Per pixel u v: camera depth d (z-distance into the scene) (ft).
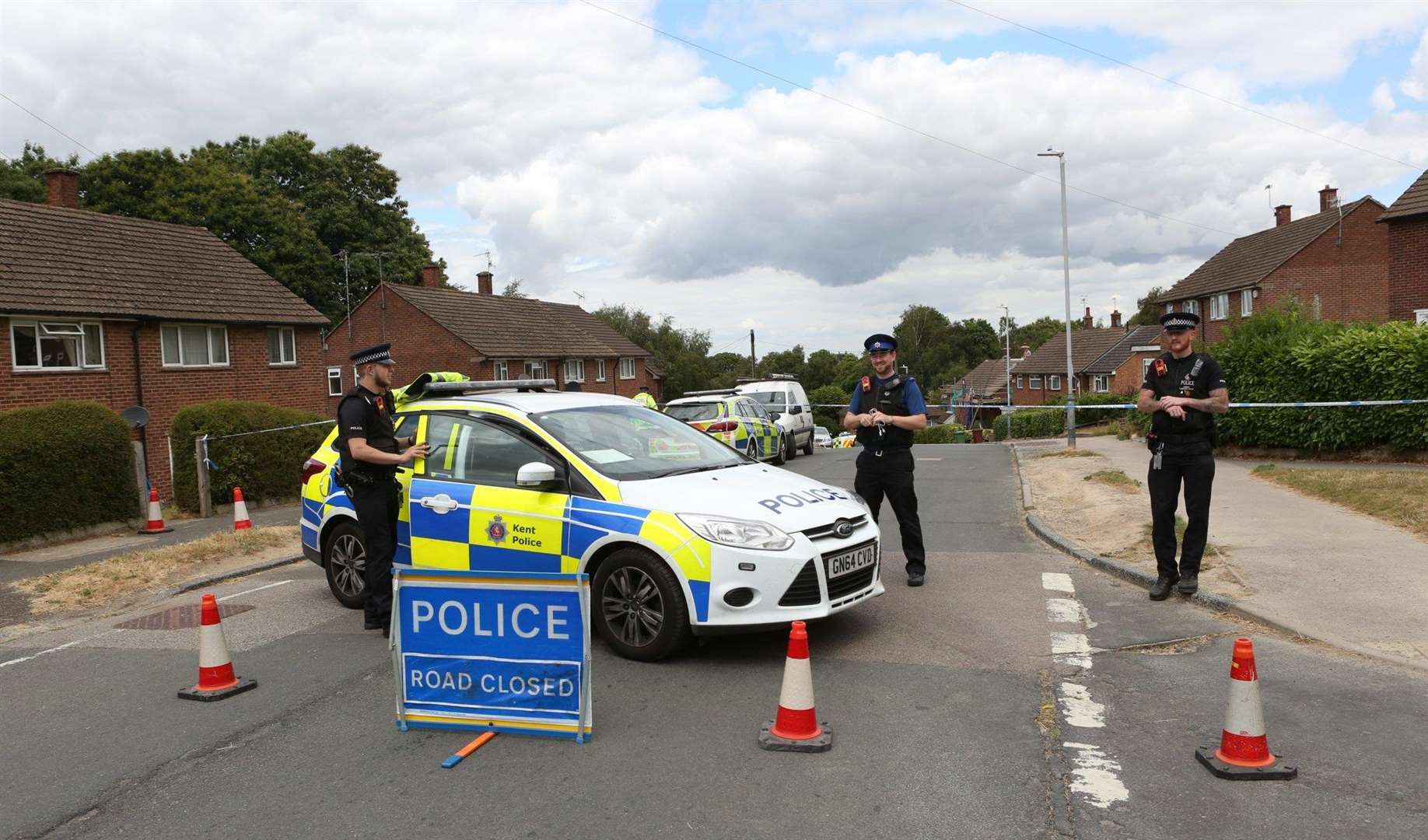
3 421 38.17
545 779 13.19
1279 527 28.37
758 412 60.44
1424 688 15.44
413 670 15.47
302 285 149.38
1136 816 11.51
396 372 135.95
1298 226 134.21
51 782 13.88
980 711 15.16
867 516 19.88
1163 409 21.47
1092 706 15.26
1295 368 49.70
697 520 17.66
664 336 242.58
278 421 52.49
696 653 18.72
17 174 136.67
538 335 148.87
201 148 153.99
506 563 19.61
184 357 74.13
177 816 12.55
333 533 24.18
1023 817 11.53
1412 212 72.28
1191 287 146.82
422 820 12.07
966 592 23.50
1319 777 12.41
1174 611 20.97
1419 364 44.68
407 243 176.24
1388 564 22.98
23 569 33.19
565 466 19.43
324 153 171.12
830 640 19.42
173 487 48.39
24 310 61.31
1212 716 14.67
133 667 20.10
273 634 22.04
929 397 324.80
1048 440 82.12
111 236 76.18
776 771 13.14
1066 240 75.41
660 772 13.28
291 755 14.49
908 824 11.47
